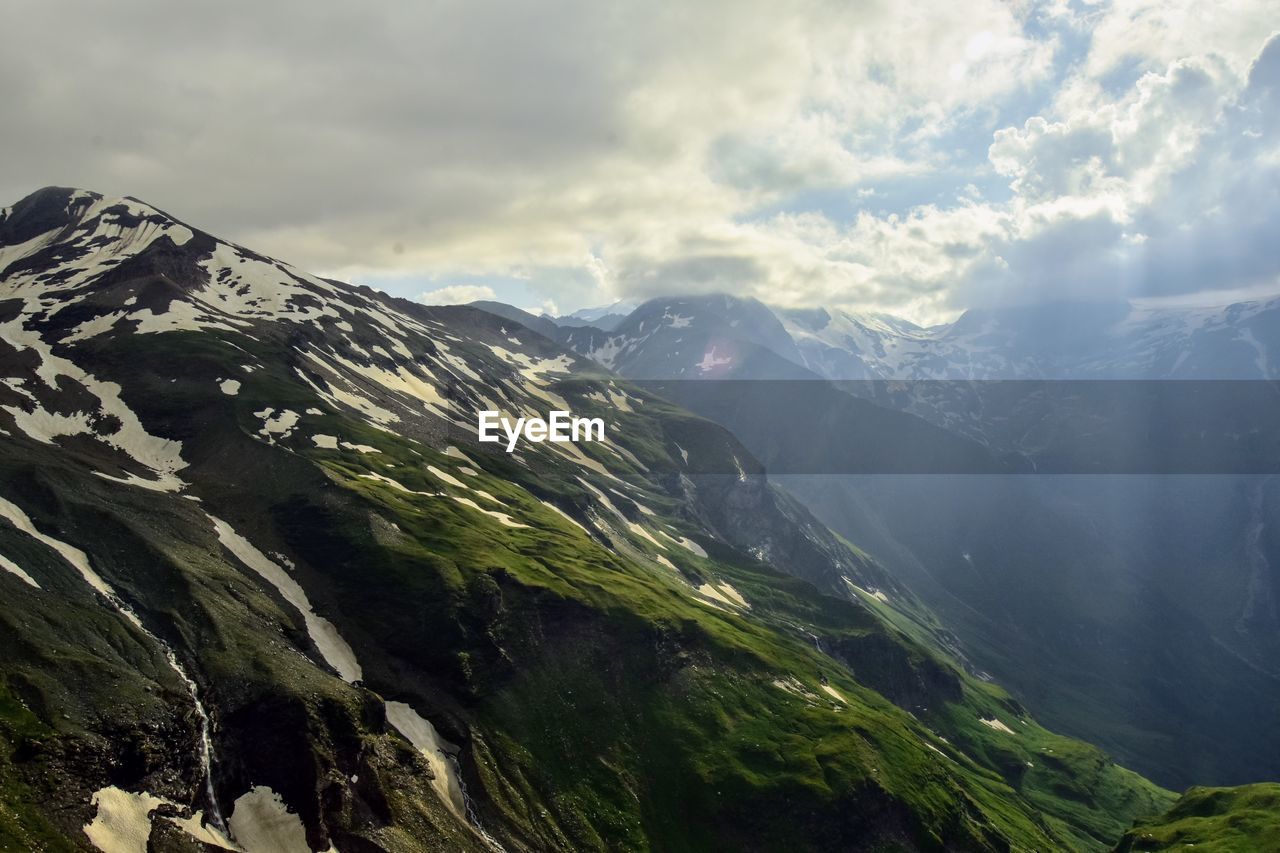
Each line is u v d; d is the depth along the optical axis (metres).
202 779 106.75
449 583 157.88
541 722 147.12
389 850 111.19
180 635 122.19
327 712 121.06
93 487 149.62
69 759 93.50
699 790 146.25
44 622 110.50
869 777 154.50
